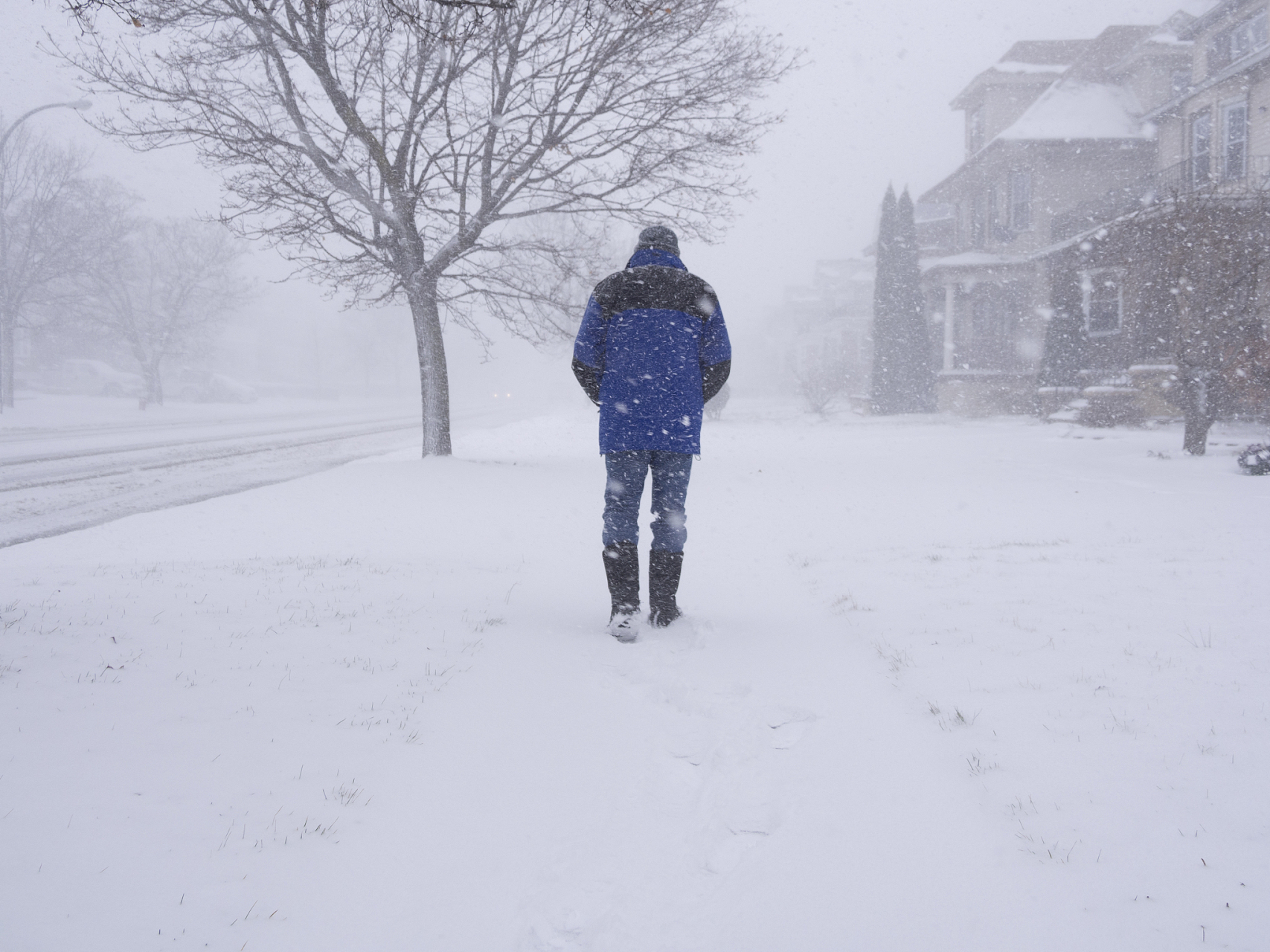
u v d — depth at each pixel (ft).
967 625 11.28
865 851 5.58
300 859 5.25
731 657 10.55
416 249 40.32
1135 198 79.05
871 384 102.53
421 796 6.40
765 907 5.11
